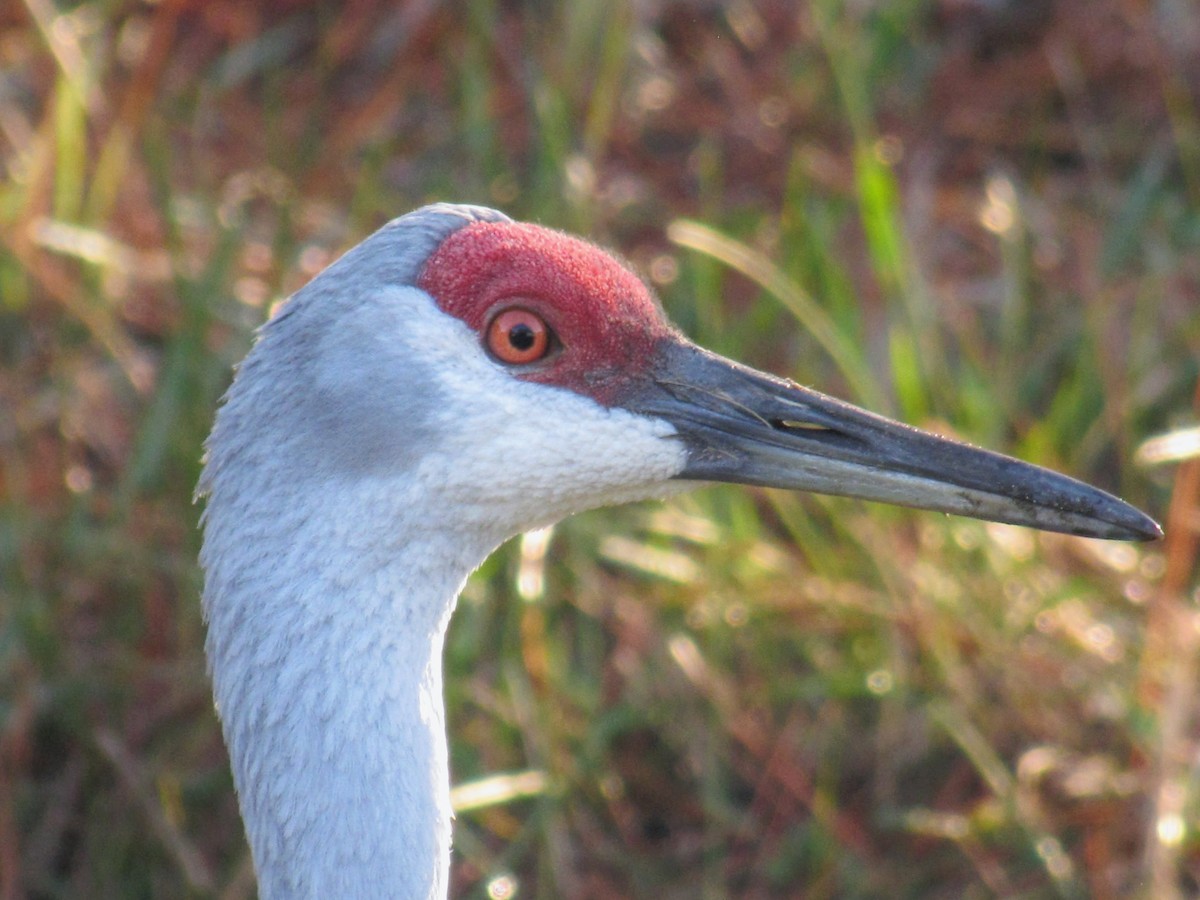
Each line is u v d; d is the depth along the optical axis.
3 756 9.98
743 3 14.58
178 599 10.55
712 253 11.07
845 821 10.39
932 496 6.91
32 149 12.34
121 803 10.04
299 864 6.25
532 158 13.25
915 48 14.62
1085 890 10.02
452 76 14.11
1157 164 13.36
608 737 10.48
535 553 9.65
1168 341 12.55
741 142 13.89
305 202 12.99
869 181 11.43
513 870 10.01
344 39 14.33
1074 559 11.25
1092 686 10.65
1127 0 14.47
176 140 13.45
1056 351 12.74
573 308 6.61
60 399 11.05
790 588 10.82
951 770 10.58
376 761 6.27
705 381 6.93
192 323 10.97
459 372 6.46
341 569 6.33
